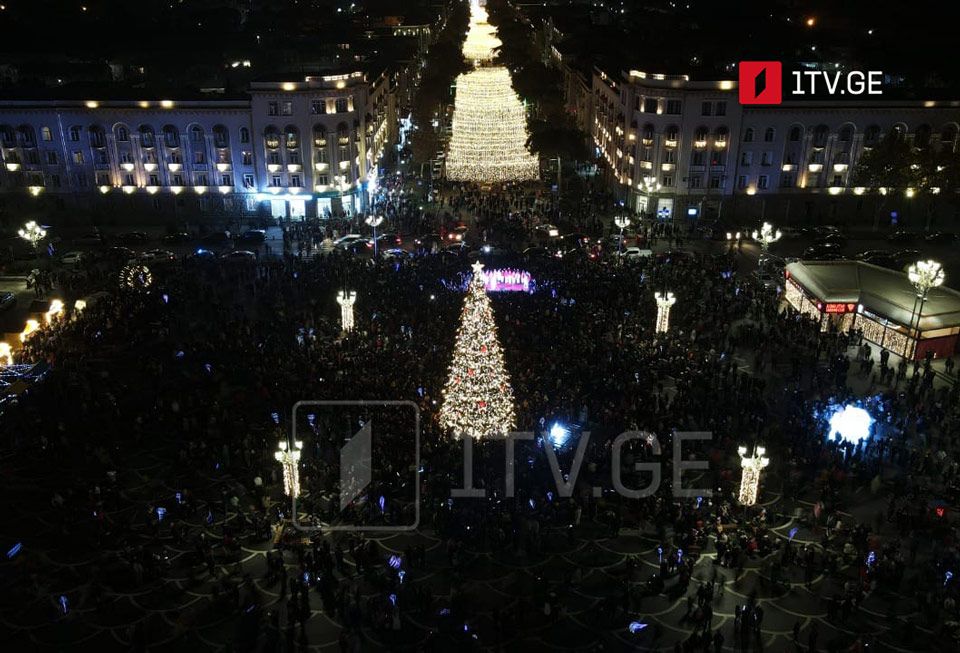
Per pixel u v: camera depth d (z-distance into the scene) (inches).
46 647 1409.9
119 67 5836.6
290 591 1552.7
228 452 1934.1
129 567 1590.8
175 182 3993.6
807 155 3885.3
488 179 4719.5
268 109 3838.6
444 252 3329.2
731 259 3324.3
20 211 3993.6
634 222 3880.4
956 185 3725.4
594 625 1473.9
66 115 3858.3
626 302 2797.7
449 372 2266.2
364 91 4165.8
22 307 2910.9
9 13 6771.7
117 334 2598.4
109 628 1454.2
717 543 1646.2
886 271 2792.8
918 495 1815.9
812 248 3435.0
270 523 1744.6
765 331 2687.0
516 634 1448.1
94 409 2149.4
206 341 2551.7
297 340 2529.5
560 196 4370.1
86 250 3575.3
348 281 2999.5
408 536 1712.6
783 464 1950.1
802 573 1604.3
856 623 1475.1
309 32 7647.6
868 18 6771.7
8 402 2121.1
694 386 2263.8
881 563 1573.6
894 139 3710.6
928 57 5477.4
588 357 2378.2
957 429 2075.5
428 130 5388.8
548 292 2869.1
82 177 3961.6
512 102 6092.5
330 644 1425.9
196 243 3654.0
